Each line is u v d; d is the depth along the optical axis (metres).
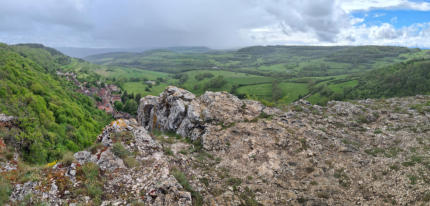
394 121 25.27
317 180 15.48
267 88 158.88
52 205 9.84
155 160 15.12
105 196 11.04
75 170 12.02
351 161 17.38
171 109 32.03
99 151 14.43
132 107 135.75
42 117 60.84
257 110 29.22
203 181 14.73
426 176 13.71
